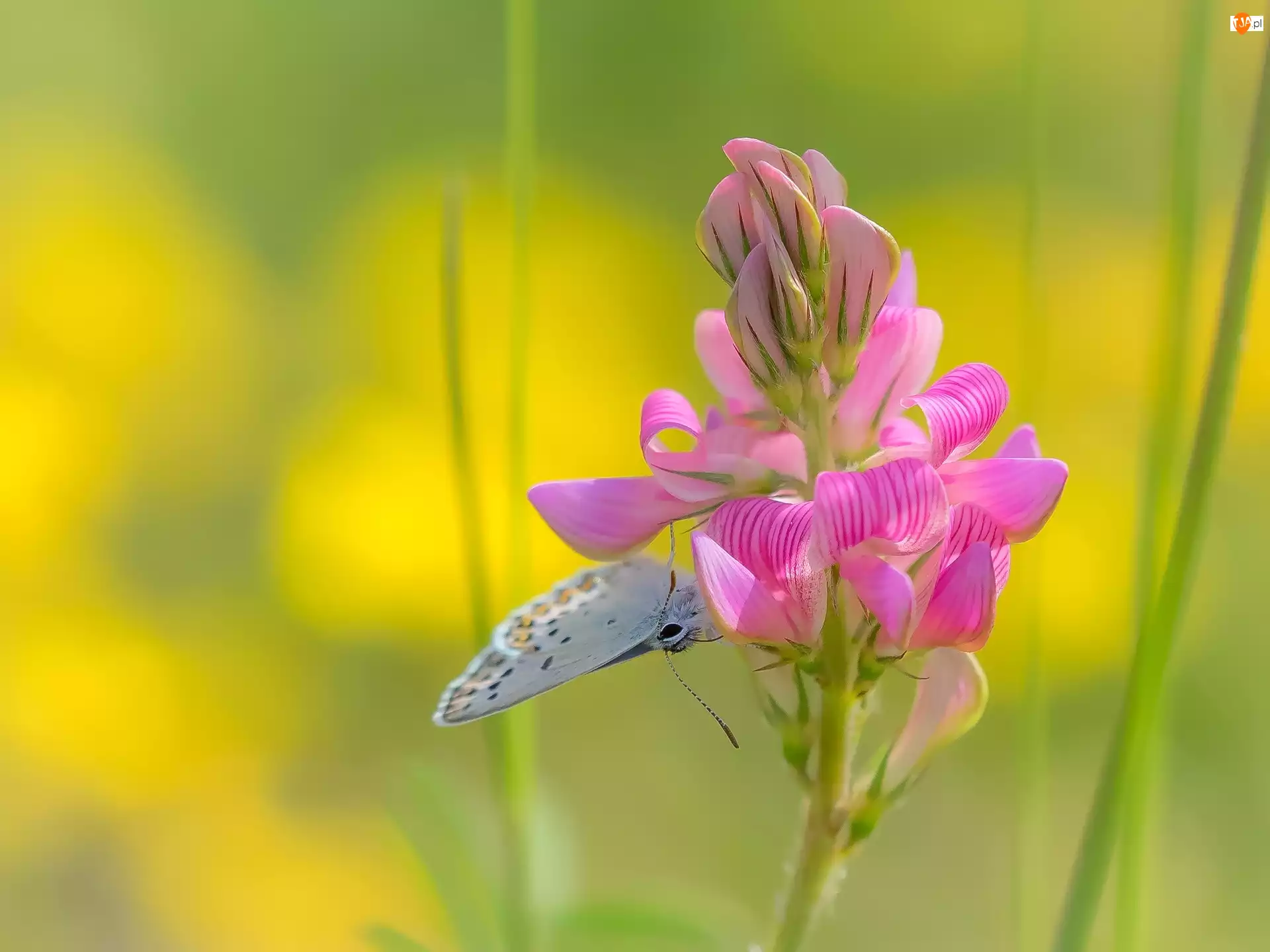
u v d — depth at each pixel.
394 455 0.38
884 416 0.28
